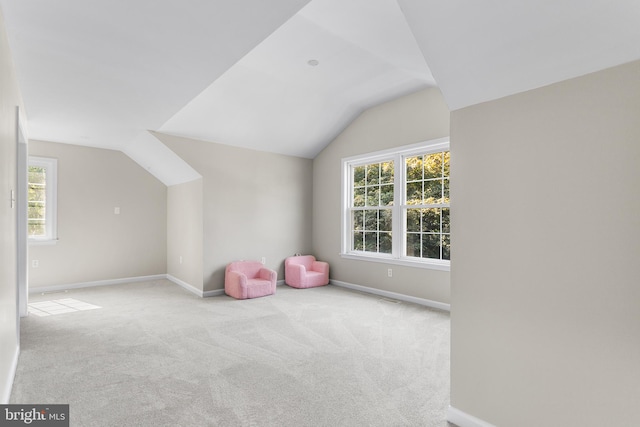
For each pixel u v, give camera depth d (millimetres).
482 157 1889
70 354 2883
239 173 5543
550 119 1624
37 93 3189
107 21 2006
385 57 3637
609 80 1447
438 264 4445
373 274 5312
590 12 1321
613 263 1439
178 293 5273
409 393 2287
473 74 1802
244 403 2146
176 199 6086
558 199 1599
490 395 1830
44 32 2131
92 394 2230
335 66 3955
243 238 5574
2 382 2002
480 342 1878
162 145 4871
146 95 3229
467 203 1954
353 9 2727
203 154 5156
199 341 3219
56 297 4922
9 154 2326
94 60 2508
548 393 1621
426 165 4703
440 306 4406
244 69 4008
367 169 5594
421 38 1791
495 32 1560
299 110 5043
